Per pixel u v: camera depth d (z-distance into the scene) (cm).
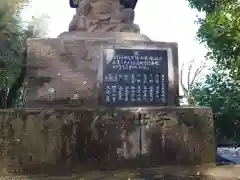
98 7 615
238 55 813
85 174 460
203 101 888
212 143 532
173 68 571
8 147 459
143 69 558
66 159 471
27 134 466
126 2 657
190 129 522
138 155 496
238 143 922
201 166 509
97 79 540
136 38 588
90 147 481
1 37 1009
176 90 568
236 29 698
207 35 882
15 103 1233
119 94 543
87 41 551
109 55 551
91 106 530
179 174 459
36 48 540
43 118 474
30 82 529
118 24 608
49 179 434
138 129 502
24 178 438
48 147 469
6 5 1084
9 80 1093
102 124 491
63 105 527
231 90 854
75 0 673
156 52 569
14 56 1038
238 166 514
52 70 536
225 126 888
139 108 508
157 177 442
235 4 666
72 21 614
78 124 482
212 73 922
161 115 513
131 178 436
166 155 506
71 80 536
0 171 452
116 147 490
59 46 544
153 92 555
